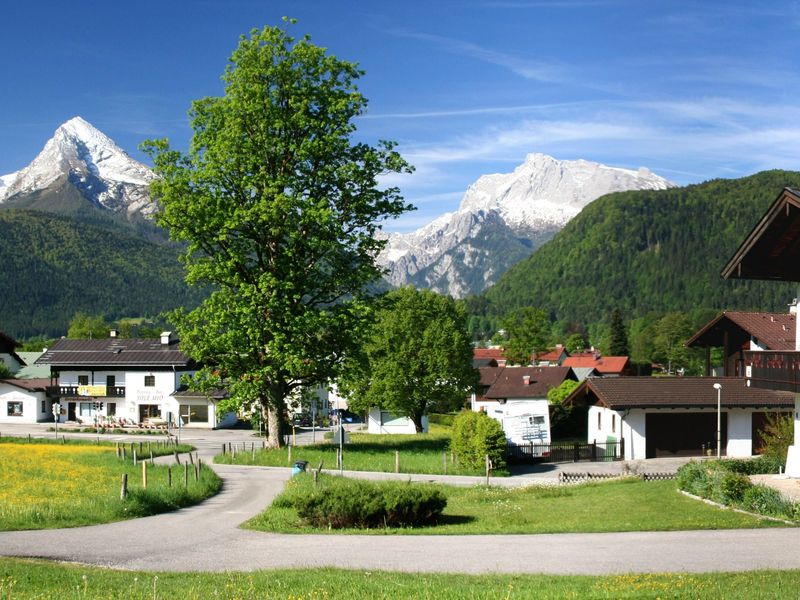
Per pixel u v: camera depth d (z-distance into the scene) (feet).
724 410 178.09
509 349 509.35
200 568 63.62
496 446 149.38
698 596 48.37
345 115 143.74
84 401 298.76
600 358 495.00
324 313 140.56
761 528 78.18
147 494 99.19
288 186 140.26
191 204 135.85
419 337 239.50
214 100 143.84
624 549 68.49
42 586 54.34
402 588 52.70
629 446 175.42
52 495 103.91
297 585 54.39
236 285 143.84
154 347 306.76
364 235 144.97
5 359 347.36
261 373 140.87
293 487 113.39
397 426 273.54
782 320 188.75
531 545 71.82
